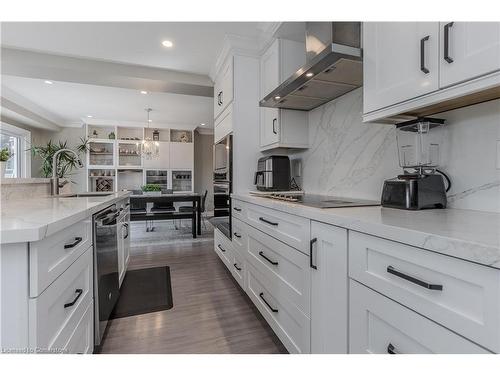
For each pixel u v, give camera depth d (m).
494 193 1.06
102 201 1.76
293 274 1.35
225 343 1.61
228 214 2.66
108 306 1.72
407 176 1.22
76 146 6.34
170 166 6.66
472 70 0.83
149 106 5.07
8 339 0.77
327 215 1.06
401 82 1.09
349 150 1.92
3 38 2.48
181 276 2.76
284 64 2.29
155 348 1.55
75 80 3.20
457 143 1.20
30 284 0.79
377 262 0.84
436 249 0.64
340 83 1.76
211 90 3.52
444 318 0.63
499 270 0.53
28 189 2.04
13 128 5.06
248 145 2.66
